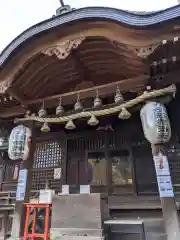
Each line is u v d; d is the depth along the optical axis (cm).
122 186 597
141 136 627
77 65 554
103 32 455
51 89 629
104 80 613
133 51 440
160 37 412
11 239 482
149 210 523
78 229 409
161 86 475
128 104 483
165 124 434
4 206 655
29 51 502
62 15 462
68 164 674
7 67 518
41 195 494
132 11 441
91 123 512
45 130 562
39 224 509
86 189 525
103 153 653
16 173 843
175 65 451
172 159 554
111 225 422
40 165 704
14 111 626
